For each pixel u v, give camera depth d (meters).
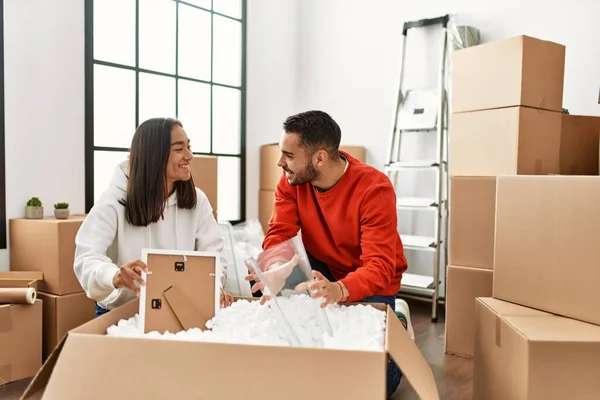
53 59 2.72
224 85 3.82
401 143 3.81
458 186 2.53
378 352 0.96
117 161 3.14
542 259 1.77
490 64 2.42
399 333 1.18
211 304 1.35
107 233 1.69
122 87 3.16
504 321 1.66
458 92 2.57
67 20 2.79
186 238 1.86
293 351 0.98
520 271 1.84
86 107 2.91
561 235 1.72
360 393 0.92
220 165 3.83
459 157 2.57
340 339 1.23
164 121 1.75
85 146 2.91
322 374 0.95
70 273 2.42
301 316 1.32
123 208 1.74
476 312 1.94
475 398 1.94
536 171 2.42
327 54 4.18
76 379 0.98
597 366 1.48
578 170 2.65
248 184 4.01
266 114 4.13
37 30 2.64
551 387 1.48
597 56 3.02
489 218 2.44
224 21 3.80
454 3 3.54
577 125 2.61
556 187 1.73
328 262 2.02
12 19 2.54
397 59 3.81
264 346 0.99
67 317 2.41
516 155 2.33
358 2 3.99
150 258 1.34
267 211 4.01
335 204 1.87
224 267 1.89
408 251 3.78
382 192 1.80
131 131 3.23
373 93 3.94
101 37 3.04
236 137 3.95
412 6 3.72
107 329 1.25
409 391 2.11
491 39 3.39
